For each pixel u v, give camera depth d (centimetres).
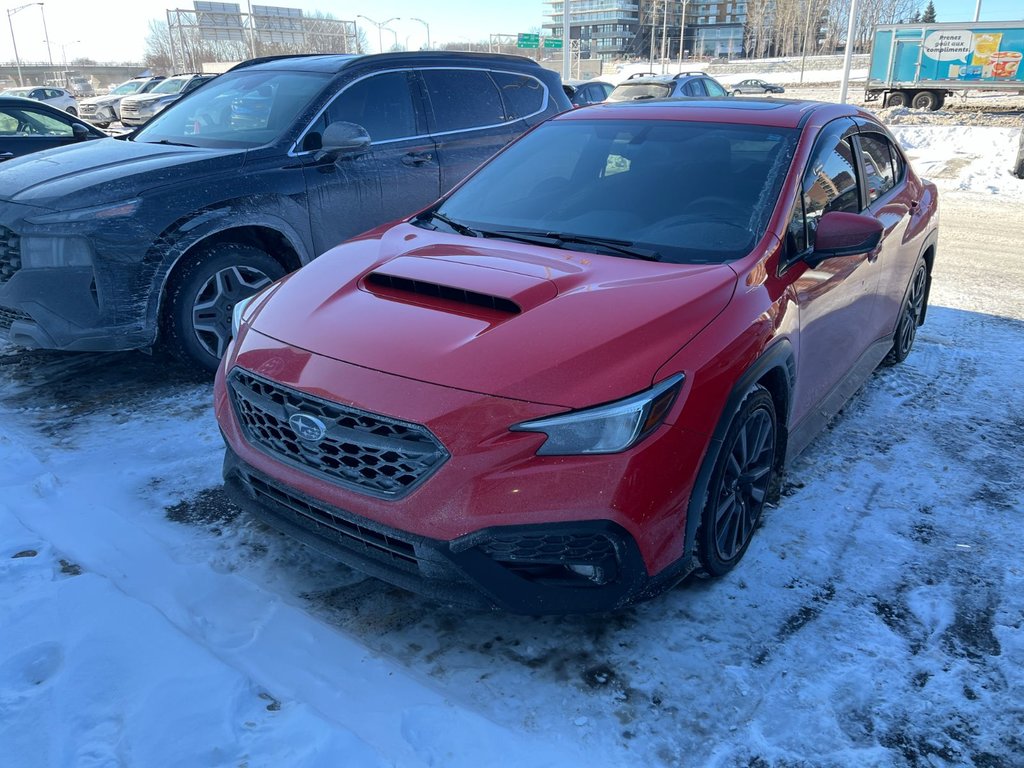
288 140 478
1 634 243
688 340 245
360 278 287
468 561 222
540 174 367
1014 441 411
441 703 229
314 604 272
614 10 11606
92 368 477
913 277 484
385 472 230
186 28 6144
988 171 1516
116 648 238
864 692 240
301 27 6450
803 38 9112
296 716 216
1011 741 224
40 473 346
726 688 240
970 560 307
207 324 444
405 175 530
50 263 394
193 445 381
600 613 235
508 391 224
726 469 267
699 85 1714
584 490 221
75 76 9456
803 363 315
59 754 203
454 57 591
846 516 335
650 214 323
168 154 459
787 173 324
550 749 215
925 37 3077
